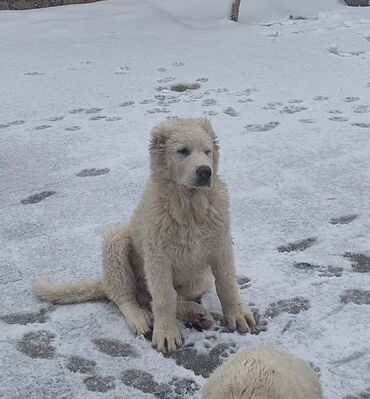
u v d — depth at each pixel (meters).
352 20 6.79
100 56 5.89
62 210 3.11
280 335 2.24
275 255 2.65
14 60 5.97
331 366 2.10
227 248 2.26
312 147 3.59
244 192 3.15
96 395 2.06
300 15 7.50
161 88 4.83
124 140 3.84
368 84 4.61
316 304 2.37
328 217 2.90
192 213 2.18
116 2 8.12
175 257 2.22
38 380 2.12
